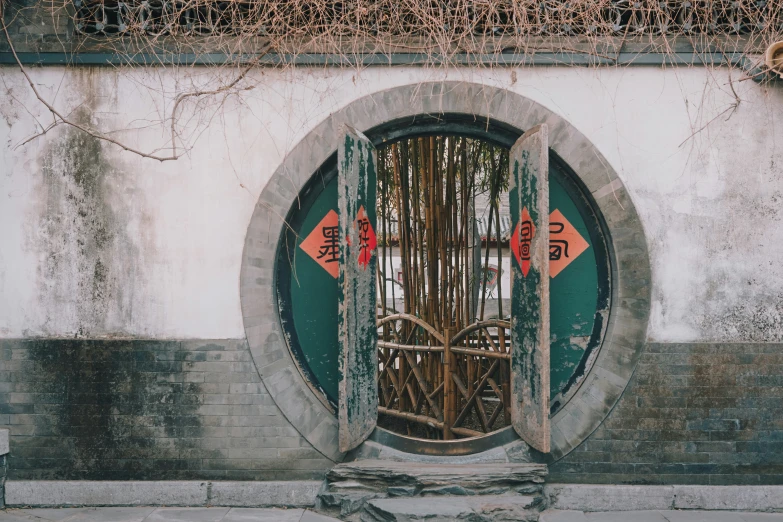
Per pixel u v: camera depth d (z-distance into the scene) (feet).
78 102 14.06
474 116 13.97
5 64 14.05
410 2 13.78
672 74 13.93
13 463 13.96
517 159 13.83
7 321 14.02
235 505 13.80
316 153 13.97
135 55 13.97
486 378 17.08
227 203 14.03
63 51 13.93
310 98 14.02
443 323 18.61
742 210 13.89
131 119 14.06
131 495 13.83
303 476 13.94
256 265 13.94
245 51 13.98
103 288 14.05
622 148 13.89
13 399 13.97
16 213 14.06
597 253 14.28
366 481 13.46
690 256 13.89
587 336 14.28
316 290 14.52
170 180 14.06
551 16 14.05
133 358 13.99
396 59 13.85
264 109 14.06
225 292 14.01
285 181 13.96
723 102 13.89
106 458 13.99
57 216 14.08
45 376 13.99
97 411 13.99
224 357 13.96
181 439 13.94
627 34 14.03
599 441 13.82
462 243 19.33
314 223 14.55
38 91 14.06
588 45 13.92
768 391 13.79
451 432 17.43
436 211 18.69
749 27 14.15
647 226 13.89
